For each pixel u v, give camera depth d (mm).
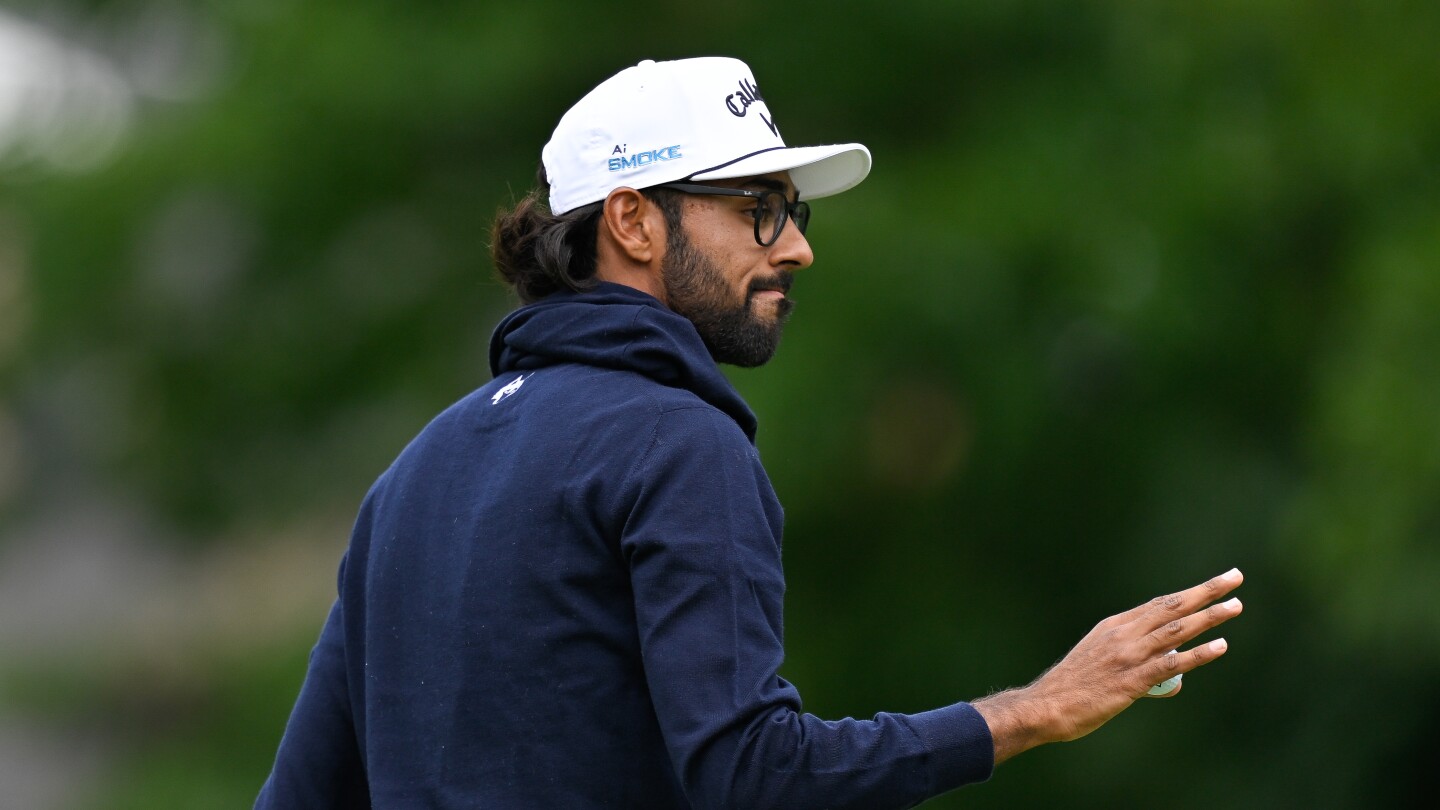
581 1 33875
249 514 39219
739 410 8195
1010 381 30078
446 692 7789
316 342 37750
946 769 7336
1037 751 33688
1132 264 29188
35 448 41906
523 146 35531
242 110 35281
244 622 44219
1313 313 30688
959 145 32062
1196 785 32781
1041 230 29594
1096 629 7734
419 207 36344
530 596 7629
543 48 33719
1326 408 26625
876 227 30328
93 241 36219
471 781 7652
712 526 7371
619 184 8438
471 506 7980
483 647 7695
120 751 42688
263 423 38406
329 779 8836
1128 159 30172
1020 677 32875
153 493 39219
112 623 46594
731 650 7215
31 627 48438
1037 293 30031
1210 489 32188
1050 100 31500
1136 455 32625
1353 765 31938
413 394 36969
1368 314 26172
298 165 35125
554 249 8500
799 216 8945
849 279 29844
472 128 35062
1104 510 33062
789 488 30188
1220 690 32812
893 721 7387
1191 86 30125
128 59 40875
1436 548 24984
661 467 7473
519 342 8398
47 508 43719
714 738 7086
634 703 7590
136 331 37531
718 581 7293
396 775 7969
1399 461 24812
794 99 33656
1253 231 29906
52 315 37062
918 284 29672
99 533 53625
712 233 8477
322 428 38531
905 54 32781
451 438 8375
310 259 36938
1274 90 29562
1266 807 32219
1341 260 29328
